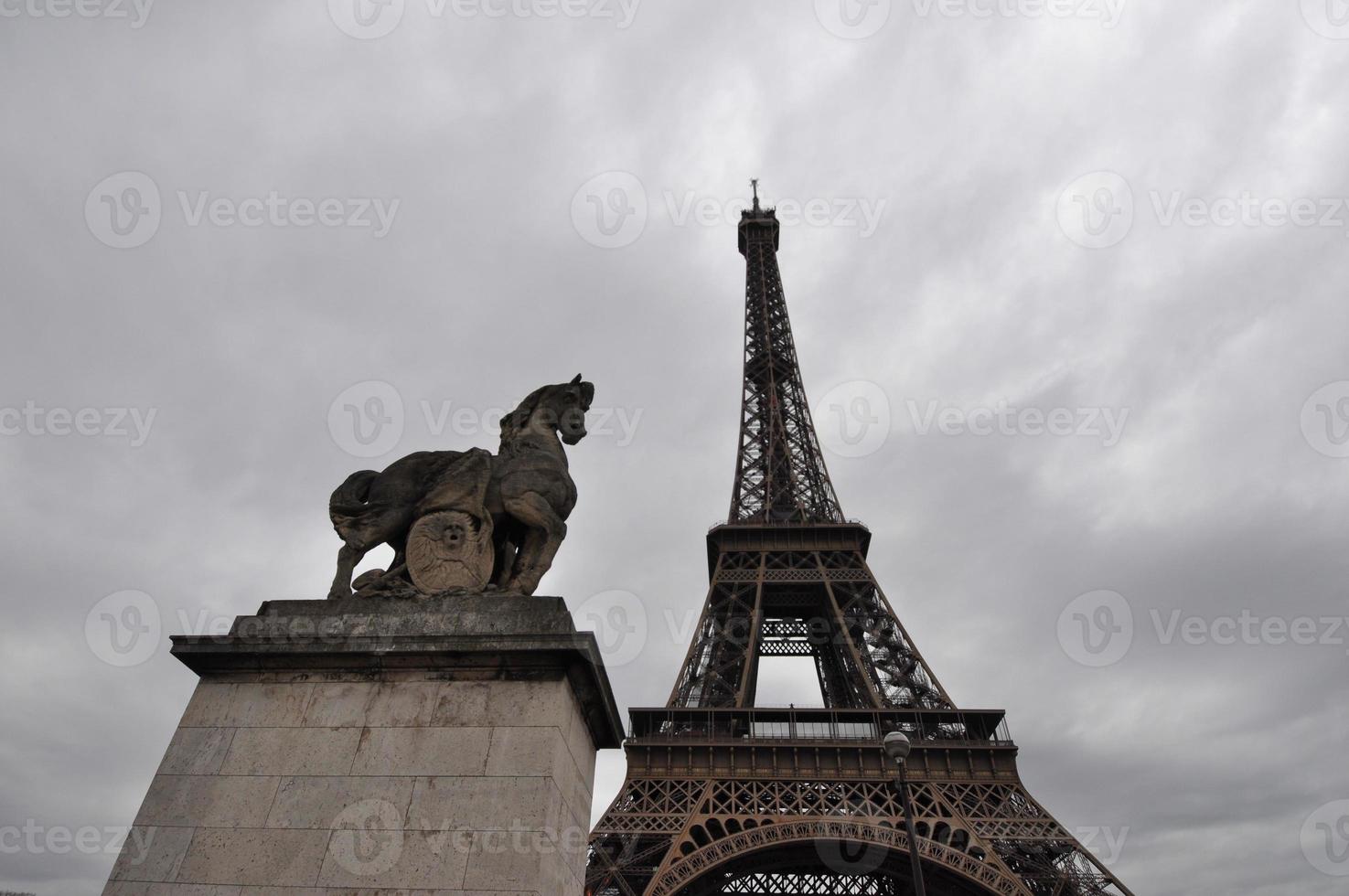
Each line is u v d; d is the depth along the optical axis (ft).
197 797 46.75
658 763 261.85
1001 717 273.13
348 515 58.85
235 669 52.01
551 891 44.55
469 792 45.47
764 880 310.65
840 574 336.90
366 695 49.96
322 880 43.42
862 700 298.35
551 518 58.34
